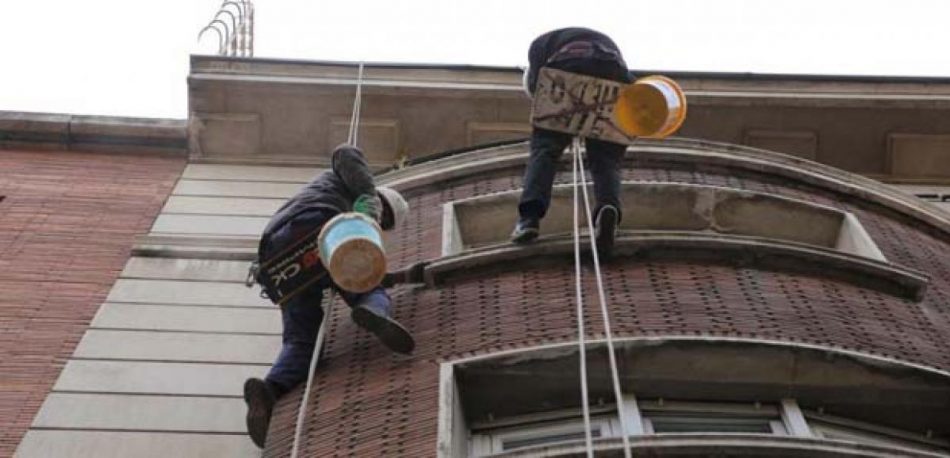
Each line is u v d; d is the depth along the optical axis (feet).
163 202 47.80
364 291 28.30
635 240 33.14
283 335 31.30
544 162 33.53
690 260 33.40
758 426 29.32
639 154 41.09
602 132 32.63
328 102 51.06
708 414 29.48
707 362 29.27
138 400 33.53
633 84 30.07
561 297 31.53
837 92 50.80
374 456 26.63
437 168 41.16
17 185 49.26
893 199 41.93
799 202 39.96
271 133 51.80
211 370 35.12
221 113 51.83
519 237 33.22
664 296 31.53
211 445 31.63
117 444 31.63
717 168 41.32
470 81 50.96
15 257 42.27
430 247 36.68
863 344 30.53
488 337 30.19
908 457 25.52
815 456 25.52
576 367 28.84
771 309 31.42
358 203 30.17
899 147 51.49
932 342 31.78
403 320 31.91
